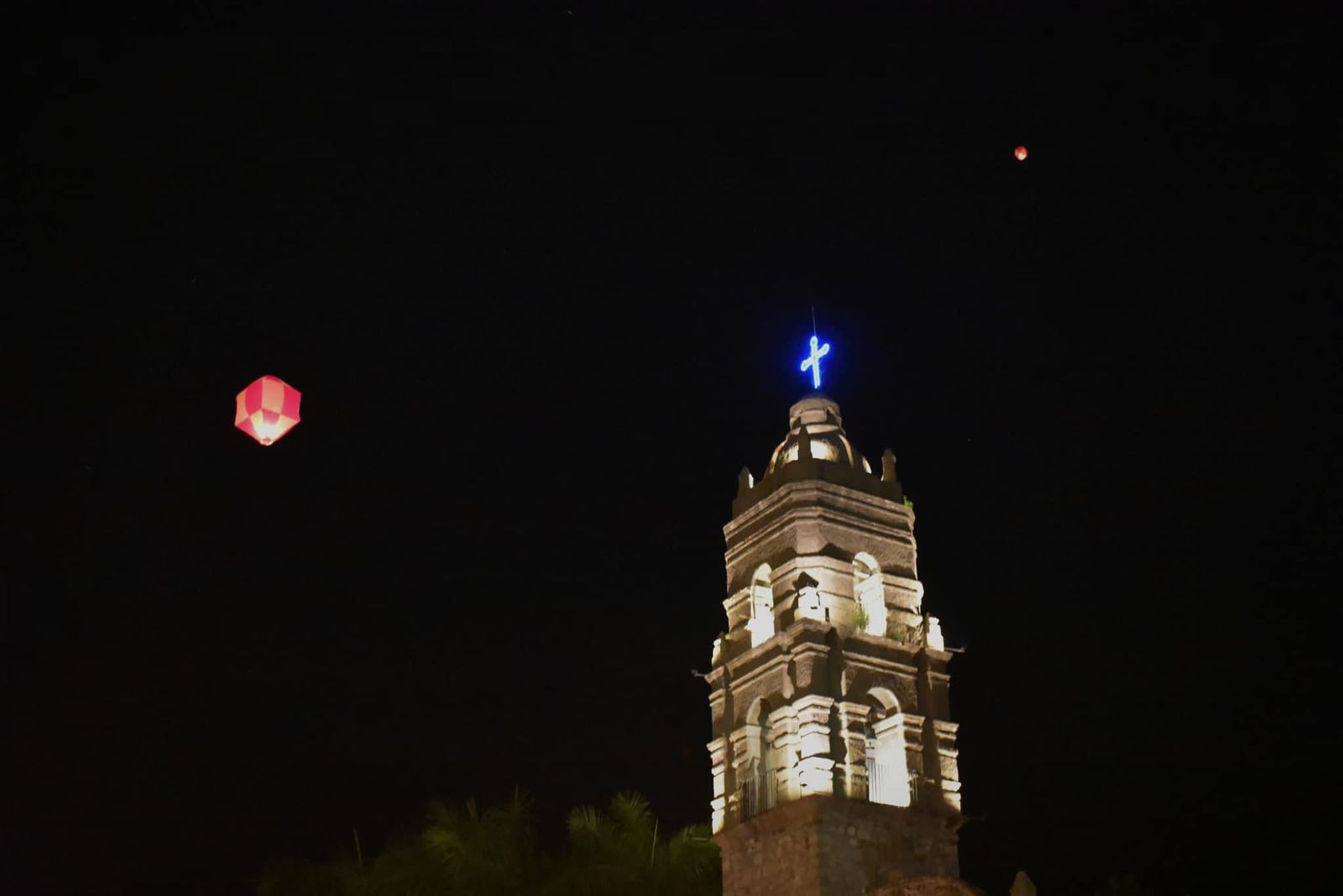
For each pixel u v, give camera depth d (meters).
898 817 47.56
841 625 49.78
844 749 48.06
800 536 51.09
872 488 53.22
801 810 46.50
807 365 57.22
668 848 64.38
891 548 52.50
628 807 65.62
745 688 51.09
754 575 52.62
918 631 51.56
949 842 48.38
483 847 63.84
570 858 64.00
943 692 50.88
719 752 51.00
